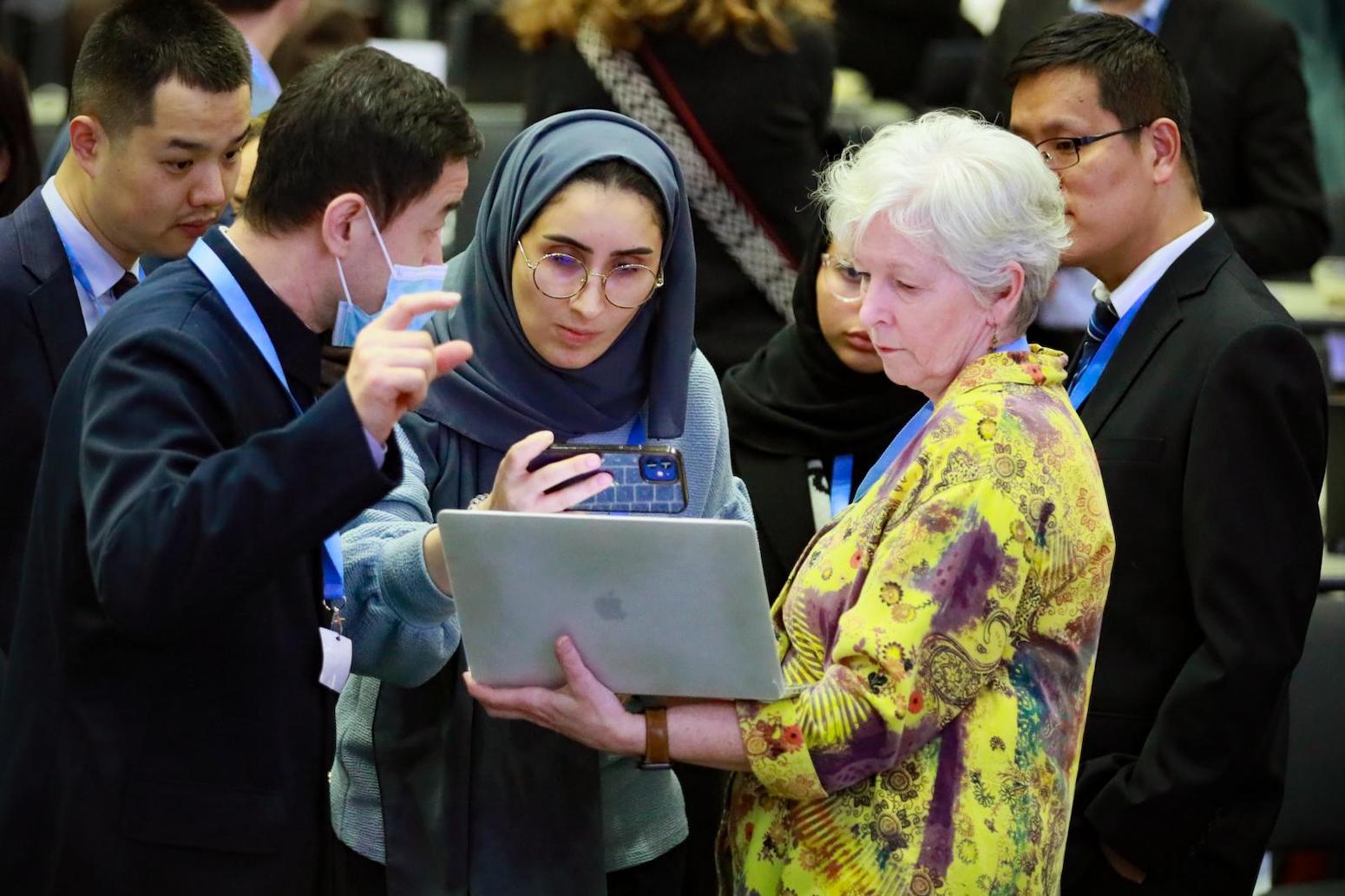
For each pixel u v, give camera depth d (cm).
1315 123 2158
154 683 680
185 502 611
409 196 696
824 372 1064
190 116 914
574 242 805
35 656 704
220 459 621
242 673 688
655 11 1257
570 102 1302
